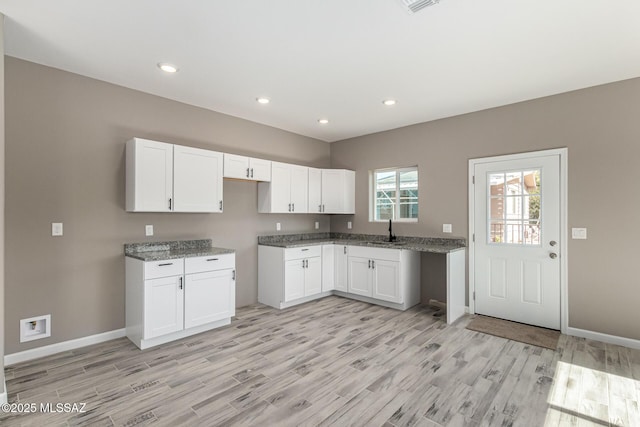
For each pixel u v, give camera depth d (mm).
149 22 2186
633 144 3006
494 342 3123
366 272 4441
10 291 2648
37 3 1969
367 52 2590
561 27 2215
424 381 2406
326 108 3932
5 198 2631
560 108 3398
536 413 2035
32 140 2754
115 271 3207
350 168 5398
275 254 4273
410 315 3943
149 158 3150
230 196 4199
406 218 4824
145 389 2283
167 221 3586
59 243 2887
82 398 2170
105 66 2842
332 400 2162
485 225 3916
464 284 4031
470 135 4043
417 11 2049
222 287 3477
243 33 2318
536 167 3543
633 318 3006
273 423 1927
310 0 1943
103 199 3135
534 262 3566
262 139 4570
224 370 2562
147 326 2924
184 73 2982
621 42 2404
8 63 2648
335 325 3588
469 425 1919
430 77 3043
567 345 3057
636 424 1933
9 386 2311
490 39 2381
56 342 2867
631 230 3014
